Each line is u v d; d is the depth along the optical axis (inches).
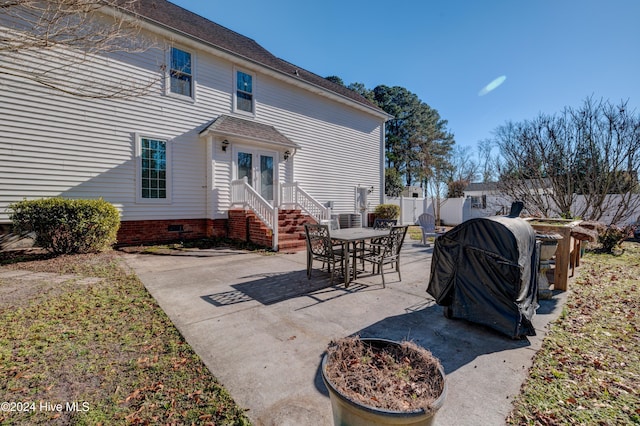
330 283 193.9
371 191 609.6
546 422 72.1
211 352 104.4
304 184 486.0
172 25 344.2
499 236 120.1
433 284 143.6
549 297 167.9
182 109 353.7
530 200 449.4
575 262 250.5
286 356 102.3
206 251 303.0
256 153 409.4
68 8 151.0
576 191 418.9
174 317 135.0
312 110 499.5
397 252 207.3
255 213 342.6
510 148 485.1
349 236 197.9
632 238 438.9
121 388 84.0
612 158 387.5
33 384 84.9
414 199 735.7
